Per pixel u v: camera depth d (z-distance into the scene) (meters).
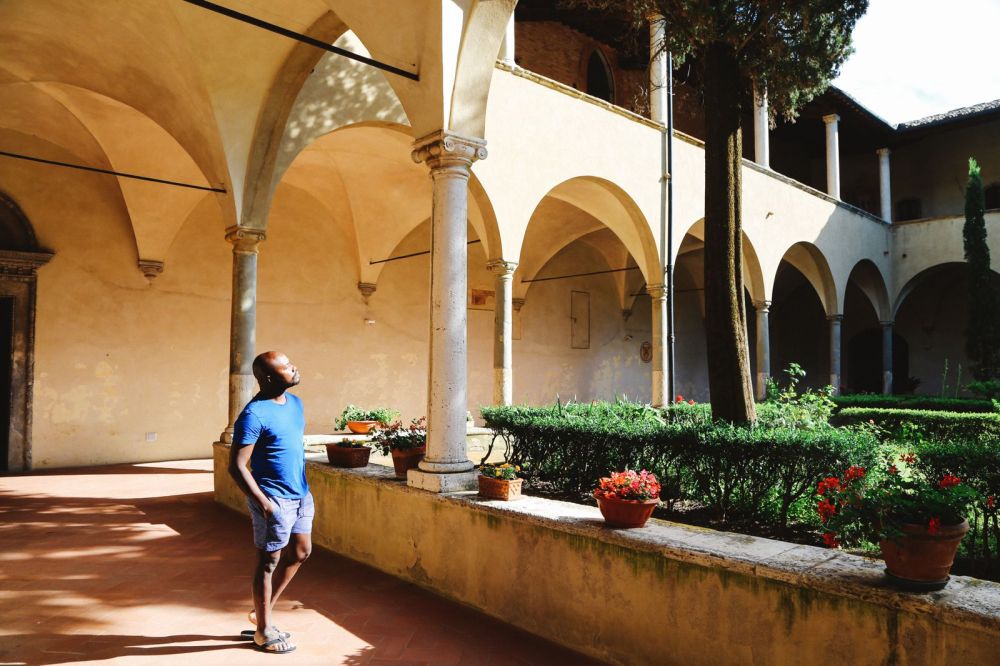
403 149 11.58
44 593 4.90
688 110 19.81
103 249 11.73
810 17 6.65
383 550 5.55
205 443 12.60
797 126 23.25
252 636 4.10
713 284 6.19
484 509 4.57
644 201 12.44
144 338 12.05
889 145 23.97
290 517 3.88
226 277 12.94
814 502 4.45
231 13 5.48
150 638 4.07
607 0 7.91
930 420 11.77
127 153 10.76
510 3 5.11
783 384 25.72
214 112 8.00
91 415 11.53
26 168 11.04
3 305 11.08
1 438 11.00
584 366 19.20
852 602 2.85
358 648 3.96
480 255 16.81
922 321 23.83
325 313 14.09
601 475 5.25
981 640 2.49
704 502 4.88
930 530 2.69
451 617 4.49
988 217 19.77
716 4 6.29
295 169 12.73
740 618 3.22
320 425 13.88
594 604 3.87
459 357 5.21
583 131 11.52
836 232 18.75
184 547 6.24
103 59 8.23
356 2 5.38
